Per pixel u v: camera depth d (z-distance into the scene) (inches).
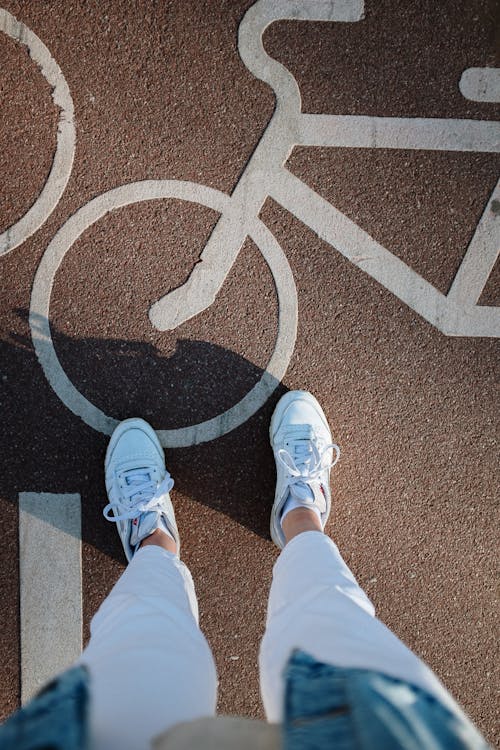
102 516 78.9
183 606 61.6
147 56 77.0
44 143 76.8
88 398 78.2
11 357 77.5
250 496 79.7
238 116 77.8
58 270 77.3
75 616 79.4
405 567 80.8
